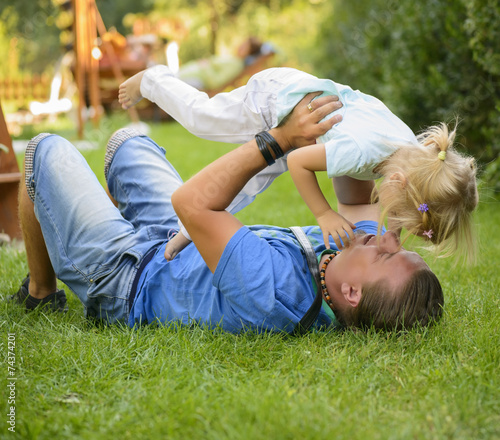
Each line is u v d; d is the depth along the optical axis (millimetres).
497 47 5039
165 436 1602
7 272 3156
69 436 1610
